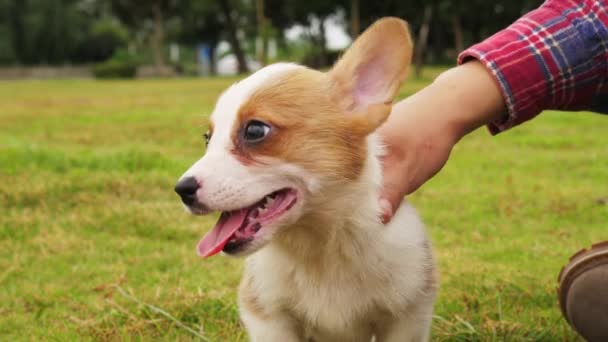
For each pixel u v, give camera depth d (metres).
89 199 1.11
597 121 2.23
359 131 0.50
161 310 0.68
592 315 0.51
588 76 0.54
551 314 0.68
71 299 0.75
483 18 6.76
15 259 0.86
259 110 0.48
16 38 10.69
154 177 1.24
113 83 5.91
